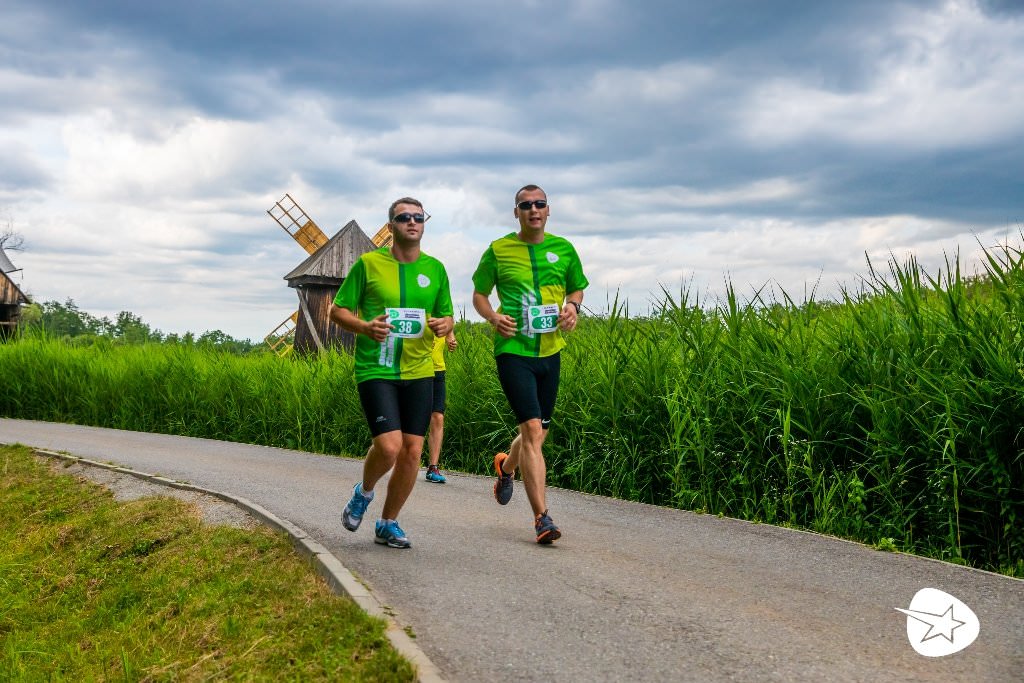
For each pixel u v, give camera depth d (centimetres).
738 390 863
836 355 830
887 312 826
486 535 730
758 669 432
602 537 725
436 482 1067
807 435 814
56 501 1113
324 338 3397
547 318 682
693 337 968
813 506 799
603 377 998
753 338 920
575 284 706
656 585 575
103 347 2377
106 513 982
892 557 652
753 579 593
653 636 479
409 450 640
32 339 2445
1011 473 685
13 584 869
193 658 544
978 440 693
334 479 1100
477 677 426
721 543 702
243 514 840
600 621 503
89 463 1237
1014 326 734
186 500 952
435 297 638
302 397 1625
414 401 637
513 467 786
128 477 1130
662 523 786
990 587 573
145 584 736
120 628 667
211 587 657
